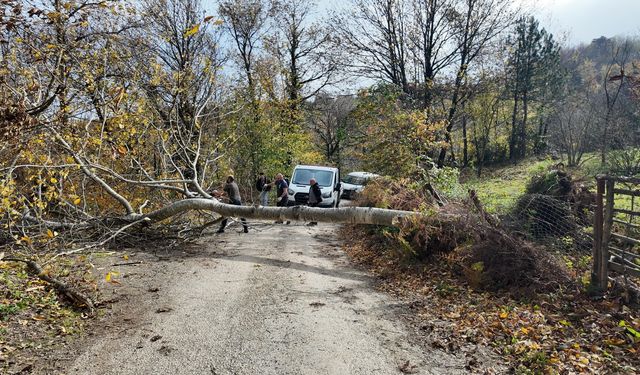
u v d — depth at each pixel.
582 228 8.40
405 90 24.69
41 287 6.10
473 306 6.24
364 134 17.17
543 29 39.12
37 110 6.80
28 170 8.65
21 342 4.62
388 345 4.94
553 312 5.72
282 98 27.94
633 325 4.97
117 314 5.73
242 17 26.44
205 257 9.37
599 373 4.12
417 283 7.66
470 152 44.12
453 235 8.28
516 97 40.22
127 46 11.07
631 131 25.20
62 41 7.46
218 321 5.54
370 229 11.77
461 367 4.40
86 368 4.20
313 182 14.88
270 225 15.27
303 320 5.64
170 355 4.54
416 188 11.31
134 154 11.33
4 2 5.95
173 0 18.56
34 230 9.68
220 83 15.56
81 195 11.54
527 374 4.19
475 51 25.42
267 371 4.23
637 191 5.39
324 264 9.29
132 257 9.05
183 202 11.05
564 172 10.30
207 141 17.16
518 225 7.99
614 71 34.38
